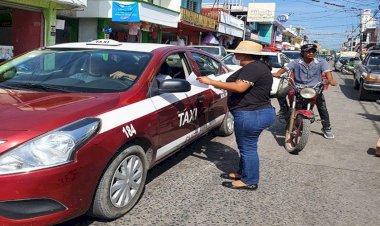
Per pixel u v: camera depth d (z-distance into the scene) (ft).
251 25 149.59
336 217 12.91
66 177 9.34
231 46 116.37
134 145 11.89
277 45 184.75
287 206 13.56
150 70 13.64
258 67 13.73
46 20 40.91
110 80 13.10
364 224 12.50
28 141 9.05
